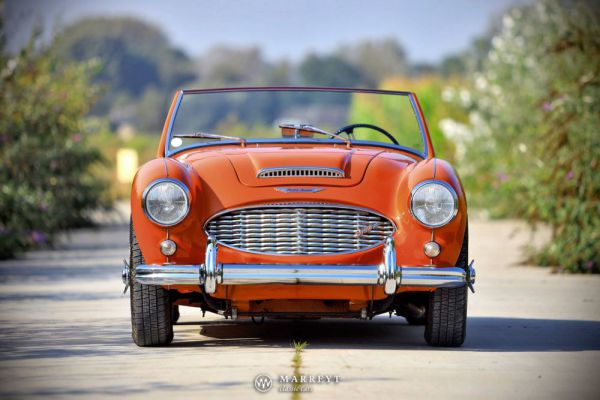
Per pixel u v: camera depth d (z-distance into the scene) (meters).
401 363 19.38
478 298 31.92
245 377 17.80
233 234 20.28
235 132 34.28
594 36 43.72
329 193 20.31
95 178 71.12
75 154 64.69
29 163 57.44
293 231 20.16
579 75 45.22
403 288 20.48
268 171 20.67
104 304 30.20
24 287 35.56
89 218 71.31
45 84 61.53
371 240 20.34
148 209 20.33
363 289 20.41
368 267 19.75
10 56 57.88
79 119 68.50
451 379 17.72
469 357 20.22
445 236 20.41
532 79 55.09
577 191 40.91
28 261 47.50
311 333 24.38
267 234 20.16
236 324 26.19
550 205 41.00
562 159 41.16
